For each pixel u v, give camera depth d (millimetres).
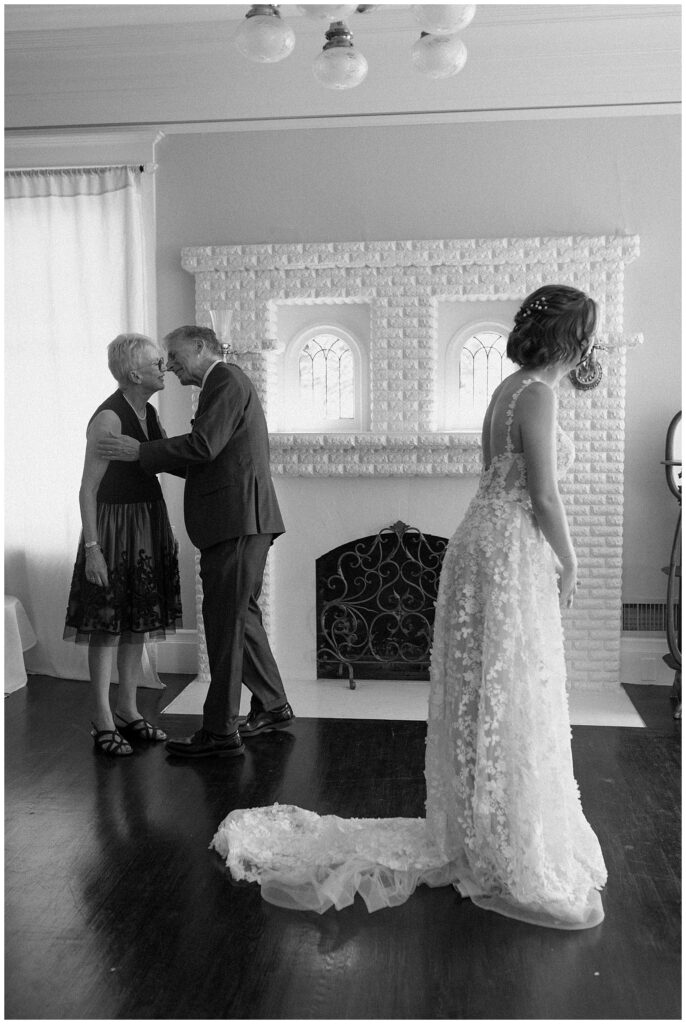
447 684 2938
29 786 3736
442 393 5148
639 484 5039
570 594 2904
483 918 2723
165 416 5289
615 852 3133
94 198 5215
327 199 5113
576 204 4965
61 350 5277
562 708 2857
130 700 4359
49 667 5355
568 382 4938
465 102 4973
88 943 2605
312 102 5055
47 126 5223
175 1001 2338
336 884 2809
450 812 2947
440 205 5047
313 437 5055
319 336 5234
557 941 2598
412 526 5109
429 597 5133
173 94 5129
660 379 4992
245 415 4051
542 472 2791
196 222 5203
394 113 5020
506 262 4953
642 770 3855
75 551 5293
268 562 5211
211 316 4949
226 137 5141
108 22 4926
